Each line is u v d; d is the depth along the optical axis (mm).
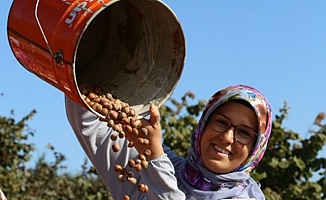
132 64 2014
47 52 1838
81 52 2059
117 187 2229
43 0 1888
